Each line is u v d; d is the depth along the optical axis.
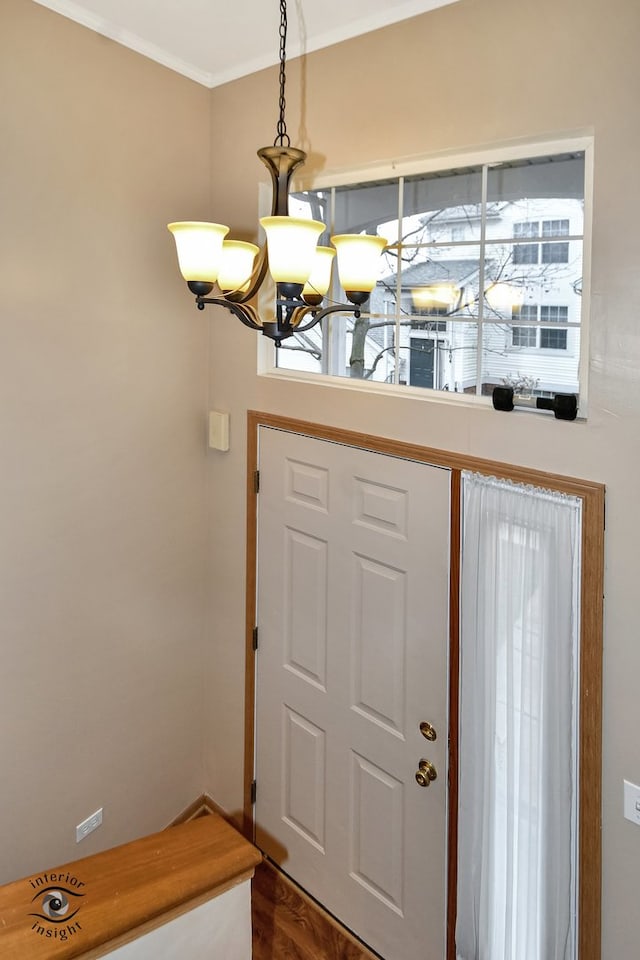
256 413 2.91
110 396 2.70
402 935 2.62
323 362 2.81
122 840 3.00
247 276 1.84
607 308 1.88
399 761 2.56
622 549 1.92
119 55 2.53
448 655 2.35
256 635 3.07
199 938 1.42
